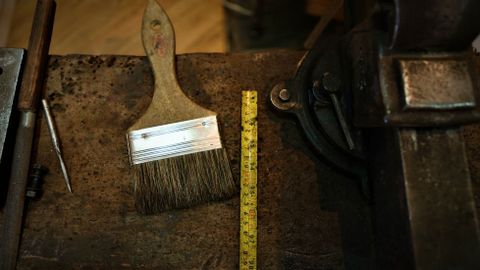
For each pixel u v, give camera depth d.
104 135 0.49
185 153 0.46
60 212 0.47
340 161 0.47
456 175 0.37
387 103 0.37
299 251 0.47
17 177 0.46
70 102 0.50
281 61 0.52
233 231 0.47
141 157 0.46
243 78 0.51
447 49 0.38
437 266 0.36
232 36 0.86
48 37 0.50
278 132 0.49
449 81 0.37
